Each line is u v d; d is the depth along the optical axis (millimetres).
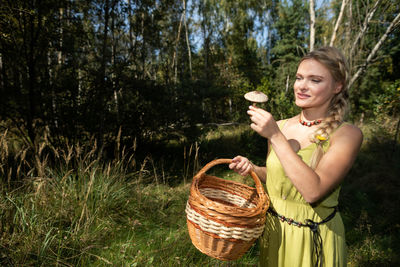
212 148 7371
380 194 4598
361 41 7316
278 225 1123
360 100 14961
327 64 991
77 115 5062
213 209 1002
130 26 5977
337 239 1085
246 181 4715
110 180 3311
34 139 4777
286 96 8391
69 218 2691
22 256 2051
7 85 4781
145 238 2615
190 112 7316
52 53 5039
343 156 934
